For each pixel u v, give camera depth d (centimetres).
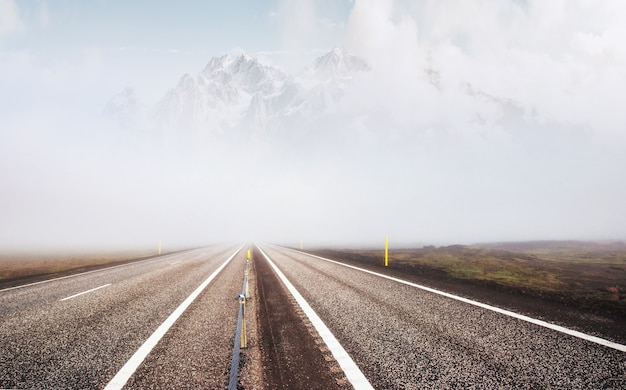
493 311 648
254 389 343
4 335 542
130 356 441
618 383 346
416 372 376
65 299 848
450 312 644
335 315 638
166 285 1077
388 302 743
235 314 672
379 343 473
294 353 443
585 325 546
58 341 507
